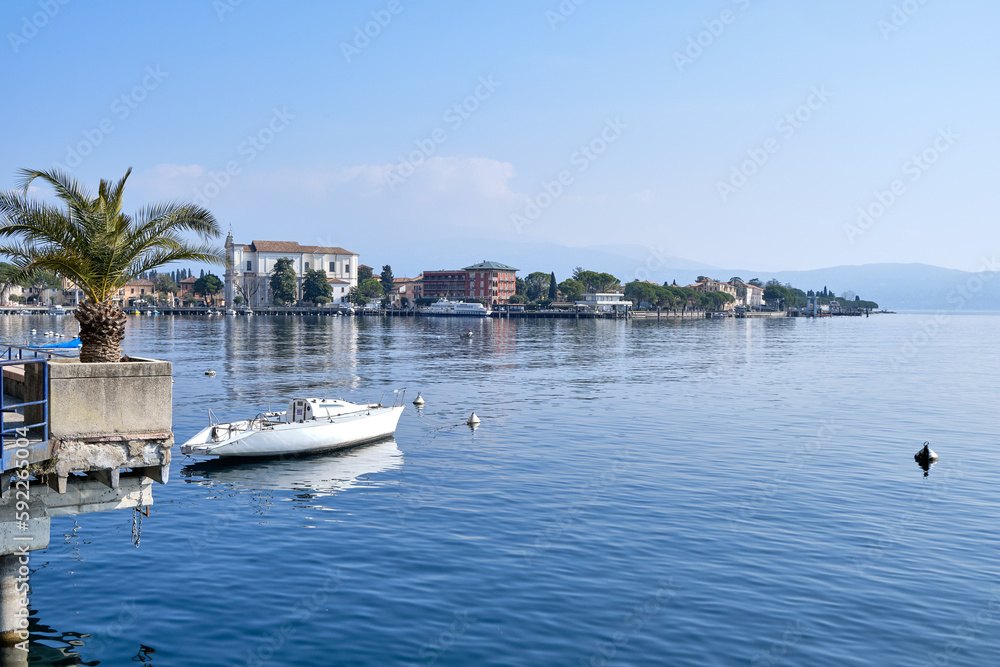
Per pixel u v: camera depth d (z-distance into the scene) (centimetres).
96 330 2081
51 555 2419
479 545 2520
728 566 2325
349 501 3095
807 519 2814
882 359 11206
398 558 2397
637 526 2727
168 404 1786
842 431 4756
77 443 1678
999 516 2869
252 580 2209
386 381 7581
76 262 2053
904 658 1750
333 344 13475
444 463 3822
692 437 4538
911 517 2856
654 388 7138
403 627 1903
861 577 2238
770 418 5300
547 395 6569
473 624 1916
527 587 2156
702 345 14438
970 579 2228
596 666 1703
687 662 1723
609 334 18562
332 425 4091
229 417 5119
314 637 1844
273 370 8538
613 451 4109
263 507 3006
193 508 2997
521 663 1717
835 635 1861
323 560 2380
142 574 2253
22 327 17612
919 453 3866
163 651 1775
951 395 6694
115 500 1853
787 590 2141
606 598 2081
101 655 1752
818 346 14638
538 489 3269
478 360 10312
